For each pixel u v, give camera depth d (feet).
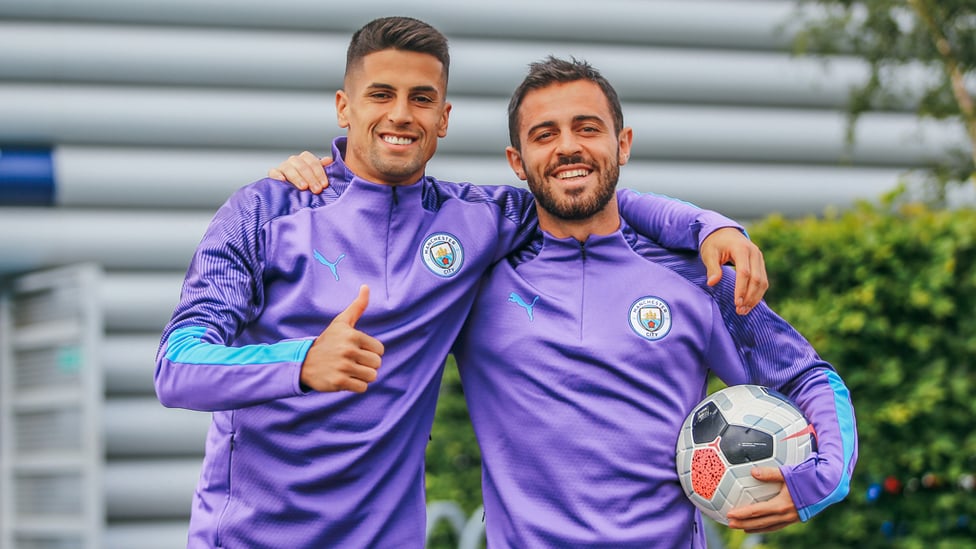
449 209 10.57
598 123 10.19
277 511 9.91
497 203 10.87
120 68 22.02
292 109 22.63
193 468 22.27
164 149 22.39
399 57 9.92
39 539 22.03
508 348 10.34
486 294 10.61
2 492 22.71
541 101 10.26
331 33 22.86
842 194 24.48
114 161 22.06
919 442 16.98
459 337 10.76
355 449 9.87
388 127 9.94
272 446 9.91
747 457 9.88
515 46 23.61
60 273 21.59
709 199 24.02
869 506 17.16
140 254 22.24
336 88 22.80
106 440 21.94
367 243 10.14
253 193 10.21
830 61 22.43
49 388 21.93
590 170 10.18
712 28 24.04
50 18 21.90
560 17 23.61
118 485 21.91
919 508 17.01
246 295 9.71
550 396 10.18
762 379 10.69
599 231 10.57
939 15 19.93
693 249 10.59
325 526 9.92
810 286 17.62
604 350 10.17
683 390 10.43
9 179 21.49
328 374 8.54
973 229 16.74
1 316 22.88
